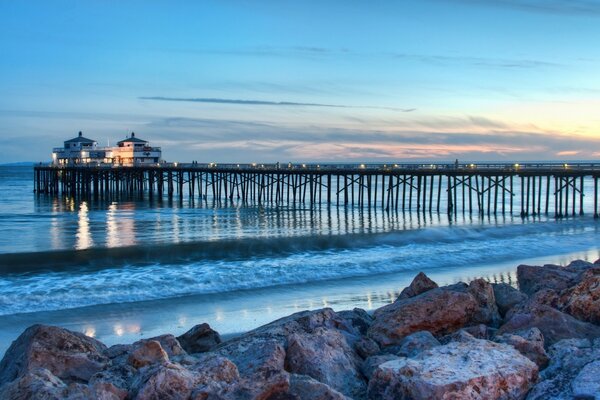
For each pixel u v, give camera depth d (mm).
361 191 60781
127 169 81875
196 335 12219
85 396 7539
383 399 8117
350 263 28656
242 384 7973
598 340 9656
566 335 10531
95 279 24266
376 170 59594
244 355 9281
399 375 8047
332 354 9484
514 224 46688
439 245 35656
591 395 7312
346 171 61312
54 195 92875
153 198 83938
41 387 7699
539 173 54312
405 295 14023
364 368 9477
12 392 7707
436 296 11805
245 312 19594
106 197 83188
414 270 27672
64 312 19641
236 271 26188
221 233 41219
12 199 84062
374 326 11508
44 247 33750
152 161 88062
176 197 87000
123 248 30906
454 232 41031
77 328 17797
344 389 8938
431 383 7688
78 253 29531
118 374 8938
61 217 54625
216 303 20922
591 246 35750
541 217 54500
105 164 85000
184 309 20047
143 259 29047
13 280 24016
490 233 41531
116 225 47156
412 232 40000
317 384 8070
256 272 26031
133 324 18250
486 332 10734
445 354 8562
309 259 29859
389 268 27969
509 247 34812
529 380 8172
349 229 44000
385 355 9852
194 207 67750
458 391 7656
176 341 10906
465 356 8461
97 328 17812
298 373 9156
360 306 20344
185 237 38625
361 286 23969
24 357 9703
